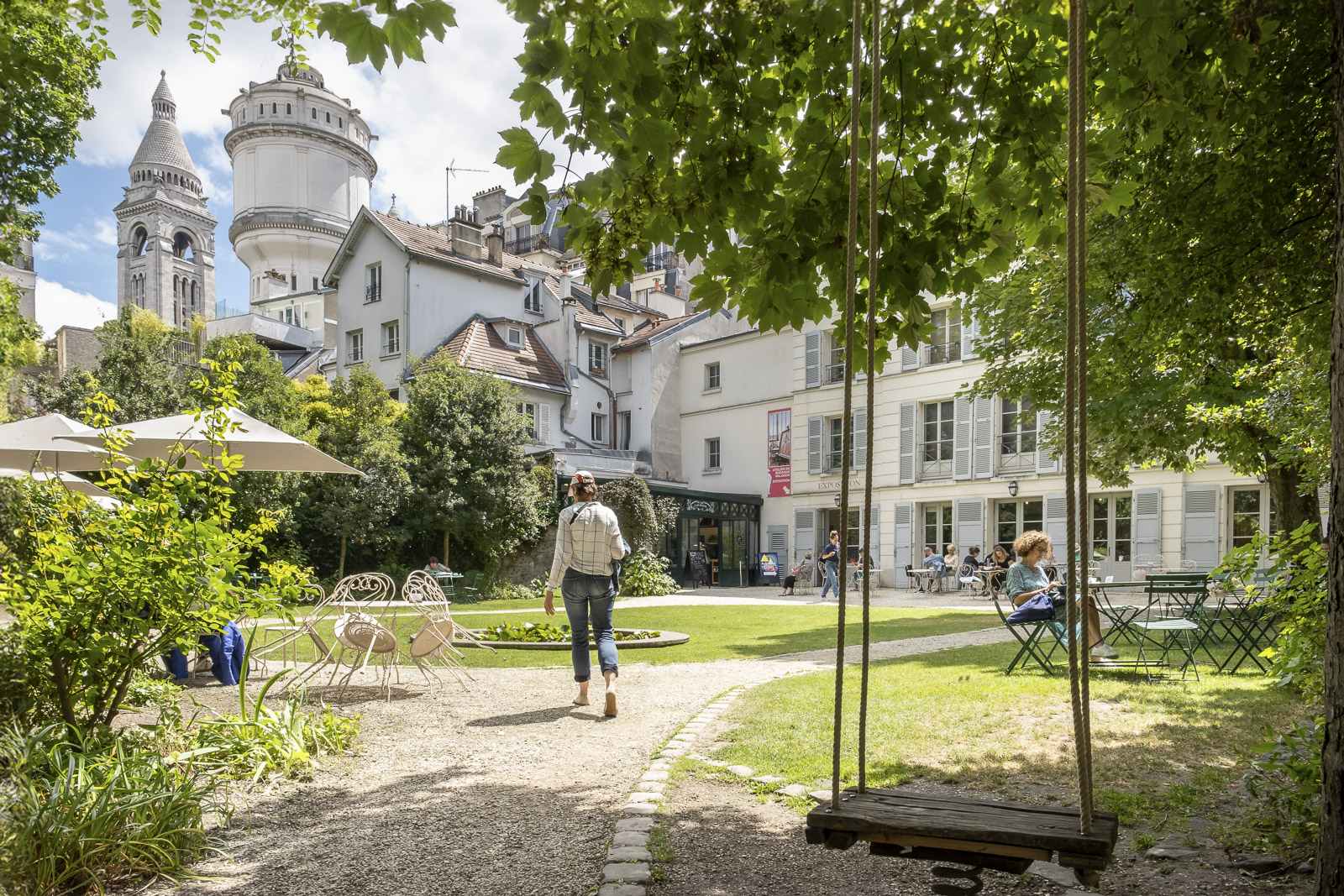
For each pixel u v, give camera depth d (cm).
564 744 518
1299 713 564
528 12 291
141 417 2064
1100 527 2297
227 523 466
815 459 2975
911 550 2683
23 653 424
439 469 2189
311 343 4212
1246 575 472
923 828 237
